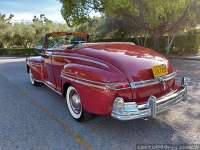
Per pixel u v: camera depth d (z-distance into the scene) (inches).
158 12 655.8
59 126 183.0
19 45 1323.8
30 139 163.5
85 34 271.6
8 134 171.5
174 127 175.6
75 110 190.7
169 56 689.6
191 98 239.3
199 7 658.2
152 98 157.0
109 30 942.4
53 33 258.8
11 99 255.9
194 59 601.9
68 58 198.8
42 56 261.1
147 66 168.1
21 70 467.8
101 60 169.3
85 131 173.6
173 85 189.6
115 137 163.3
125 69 159.6
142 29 795.4
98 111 162.2
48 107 227.9
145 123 183.3
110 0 682.2
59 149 149.8
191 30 754.2
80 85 170.4
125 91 155.9
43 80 268.2
